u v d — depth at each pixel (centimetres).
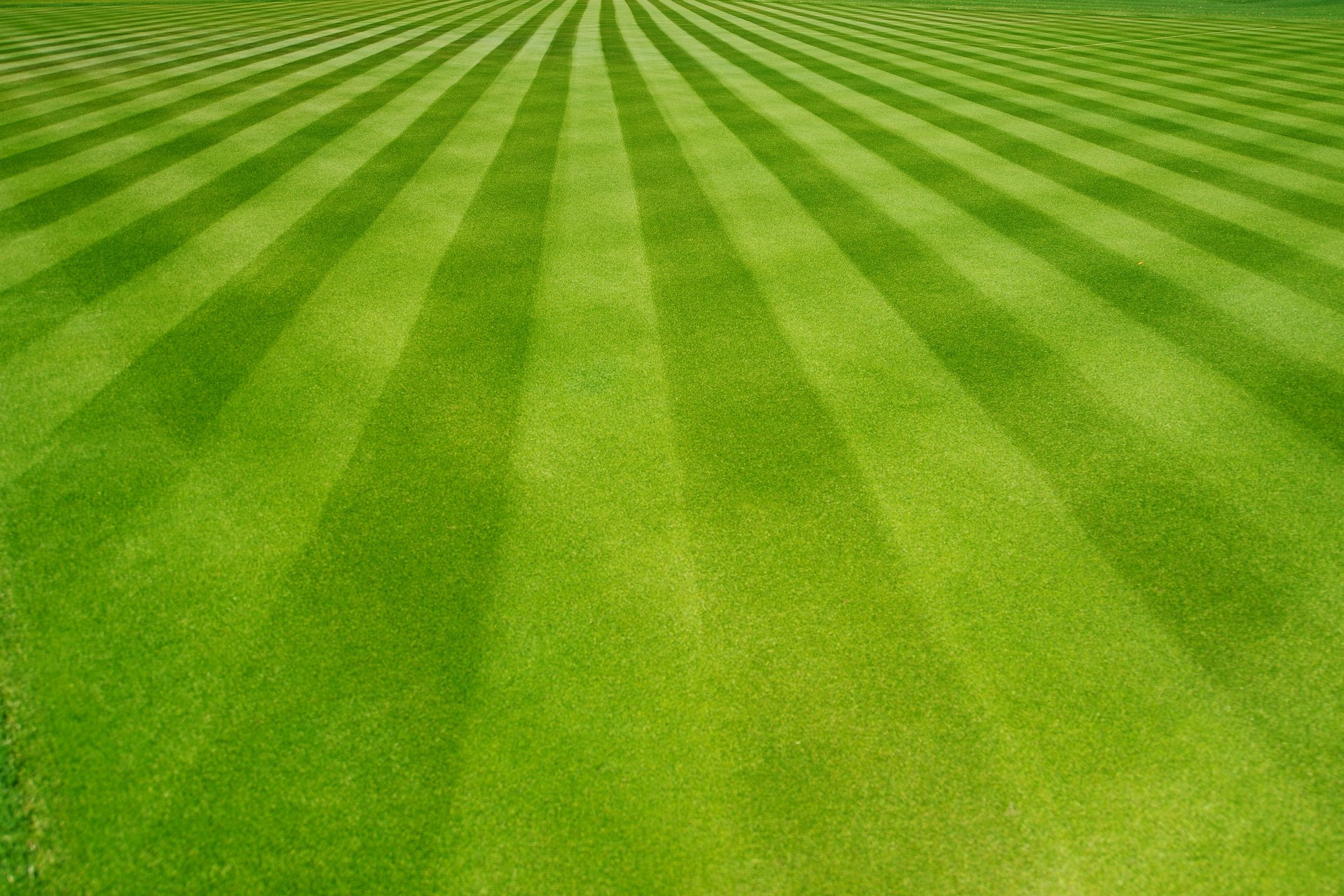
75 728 268
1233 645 290
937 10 2730
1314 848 227
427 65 1568
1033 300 559
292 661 292
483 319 544
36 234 695
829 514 360
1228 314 536
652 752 259
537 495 376
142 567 335
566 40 1945
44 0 3338
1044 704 271
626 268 620
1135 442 406
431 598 319
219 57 1697
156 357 498
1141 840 231
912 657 290
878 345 503
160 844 235
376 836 236
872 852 230
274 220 724
